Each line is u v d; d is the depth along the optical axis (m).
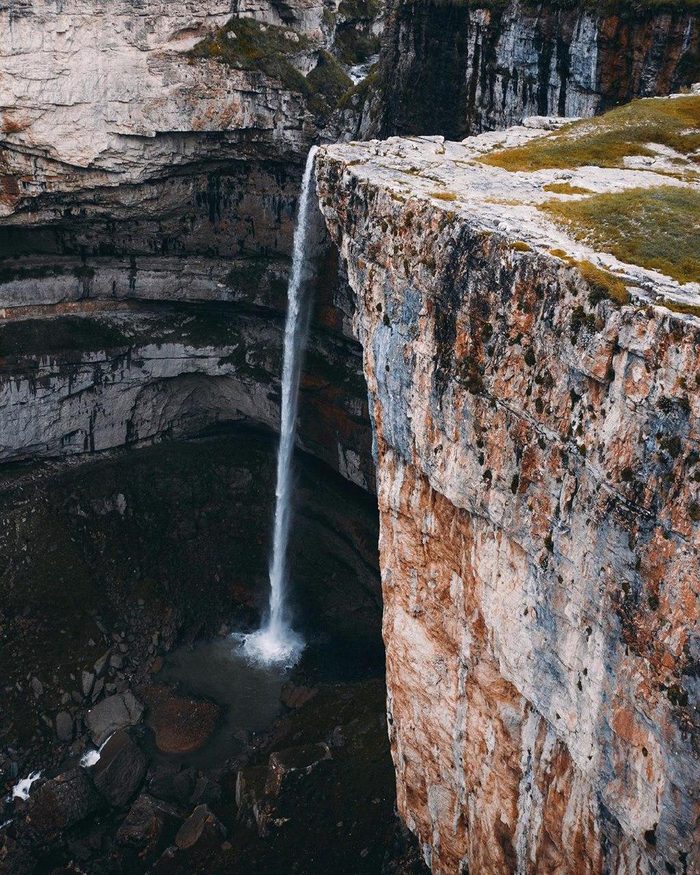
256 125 60.22
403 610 34.41
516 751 29.08
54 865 46.25
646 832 22.20
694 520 19.38
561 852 27.22
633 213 27.94
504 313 25.20
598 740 23.64
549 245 24.84
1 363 63.41
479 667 30.27
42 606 58.84
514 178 33.09
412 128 55.94
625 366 21.02
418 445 30.62
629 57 44.31
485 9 49.31
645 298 21.22
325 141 60.81
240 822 46.28
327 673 57.88
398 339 30.55
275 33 61.38
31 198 58.38
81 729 53.91
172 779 50.22
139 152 58.47
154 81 56.69
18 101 53.75
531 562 25.62
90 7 53.16
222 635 61.09
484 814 31.58
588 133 39.25
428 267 28.33
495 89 50.59
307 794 45.78
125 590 61.56
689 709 20.06
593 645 23.23
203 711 54.88
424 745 35.06
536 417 24.34
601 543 22.25
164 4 55.16
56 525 63.34
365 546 63.53
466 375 27.08
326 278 60.62
